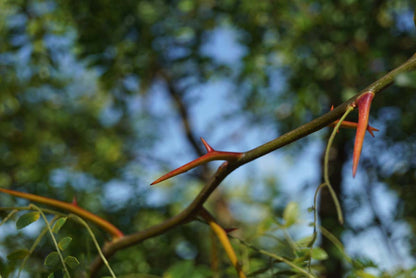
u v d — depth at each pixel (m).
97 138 5.90
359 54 3.60
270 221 1.10
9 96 3.86
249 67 3.76
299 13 3.64
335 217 3.37
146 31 3.66
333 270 2.54
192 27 4.01
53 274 0.82
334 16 3.62
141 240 0.91
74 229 2.16
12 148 5.08
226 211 6.01
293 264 0.96
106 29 3.42
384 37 3.50
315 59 3.71
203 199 0.85
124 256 2.62
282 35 3.75
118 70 3.42
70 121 5.85
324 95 3.79
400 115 3.72
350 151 4.03
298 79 3.73
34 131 5.26
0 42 3.35
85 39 3.31
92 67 3.41
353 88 3.70
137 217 4.46
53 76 4.21
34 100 5.15
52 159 5.30
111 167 5.26
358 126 0.63
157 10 3.88
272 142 0.73
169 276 1.22
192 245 3.89
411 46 3.62
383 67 3.68
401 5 3.66
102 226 0.91
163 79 4.98
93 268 0.93
